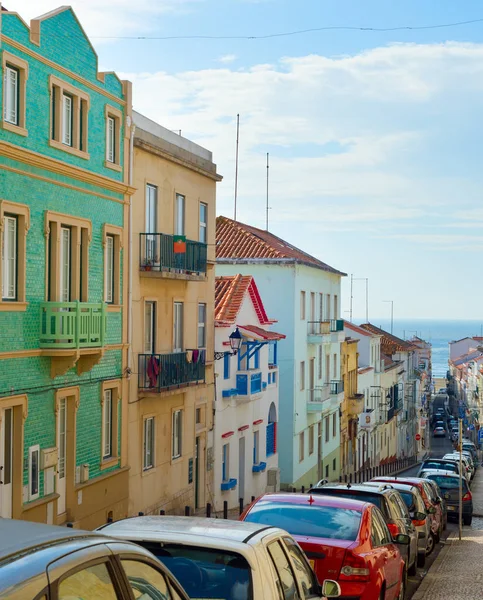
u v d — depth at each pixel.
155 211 24.88
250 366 33.06
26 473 18.05
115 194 22.23
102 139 21.55
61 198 19.52
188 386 25.77
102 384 21.53
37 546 3.77
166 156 25.11
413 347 91.12
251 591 6.38
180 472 26.84
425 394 110.19
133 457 23.50
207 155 29.42
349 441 56.91
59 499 19.66
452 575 17.03
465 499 30.97
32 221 18.30
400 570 12.16
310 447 45.19
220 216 44.78
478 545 23.36
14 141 17.55
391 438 76.69
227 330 30.59
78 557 3.79
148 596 4.39
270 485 35.69
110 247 22.34
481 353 130.25
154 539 6.68
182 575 6.50
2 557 3.58
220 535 6.82
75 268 20.22
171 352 26.00
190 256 26.14
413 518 19.02
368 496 13.96
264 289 41.22
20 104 17.84
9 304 17.28
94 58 21.09
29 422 18.19
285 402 41.12
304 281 42.94
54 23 19.11
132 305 23.31
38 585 3.48
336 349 50.97
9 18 17.36
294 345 41.09
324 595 7.86
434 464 39.12
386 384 73.06
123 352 22.77
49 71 18.94
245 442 32.94
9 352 17.33
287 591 6.95
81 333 19.19
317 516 10.57
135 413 23.55
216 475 29.98
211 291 29.36
